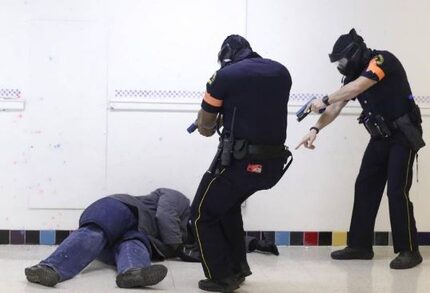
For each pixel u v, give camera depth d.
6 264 3.31
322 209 4.02
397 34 4.02
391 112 3.41
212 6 3.92
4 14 3.79
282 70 2.73
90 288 2.83
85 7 3.84
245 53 2.78
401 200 3.42
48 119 3.84
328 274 3.24
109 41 3.87
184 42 3.91
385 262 3.56
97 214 3.19
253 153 2.62
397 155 3.42
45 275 2.83
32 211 3.85
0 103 3.80
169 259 3.56
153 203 3.66
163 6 3.89
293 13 3.97
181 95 3.91
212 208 2.71
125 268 2.90
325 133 4.02
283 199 4.00
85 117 3.87
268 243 3.76
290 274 3.23
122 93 3.88
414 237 3.46
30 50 3.81
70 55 3.84
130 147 3.90
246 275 2.99
